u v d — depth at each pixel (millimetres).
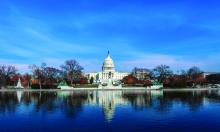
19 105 139000
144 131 75125
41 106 134125
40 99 178625
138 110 116500
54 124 85375
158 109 119688
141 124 84188
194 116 99000
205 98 183125
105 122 87938
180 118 94750
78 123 86688
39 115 103688
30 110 118375
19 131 76312
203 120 90562
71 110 118375
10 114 106500
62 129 78250
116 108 124812
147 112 110000
